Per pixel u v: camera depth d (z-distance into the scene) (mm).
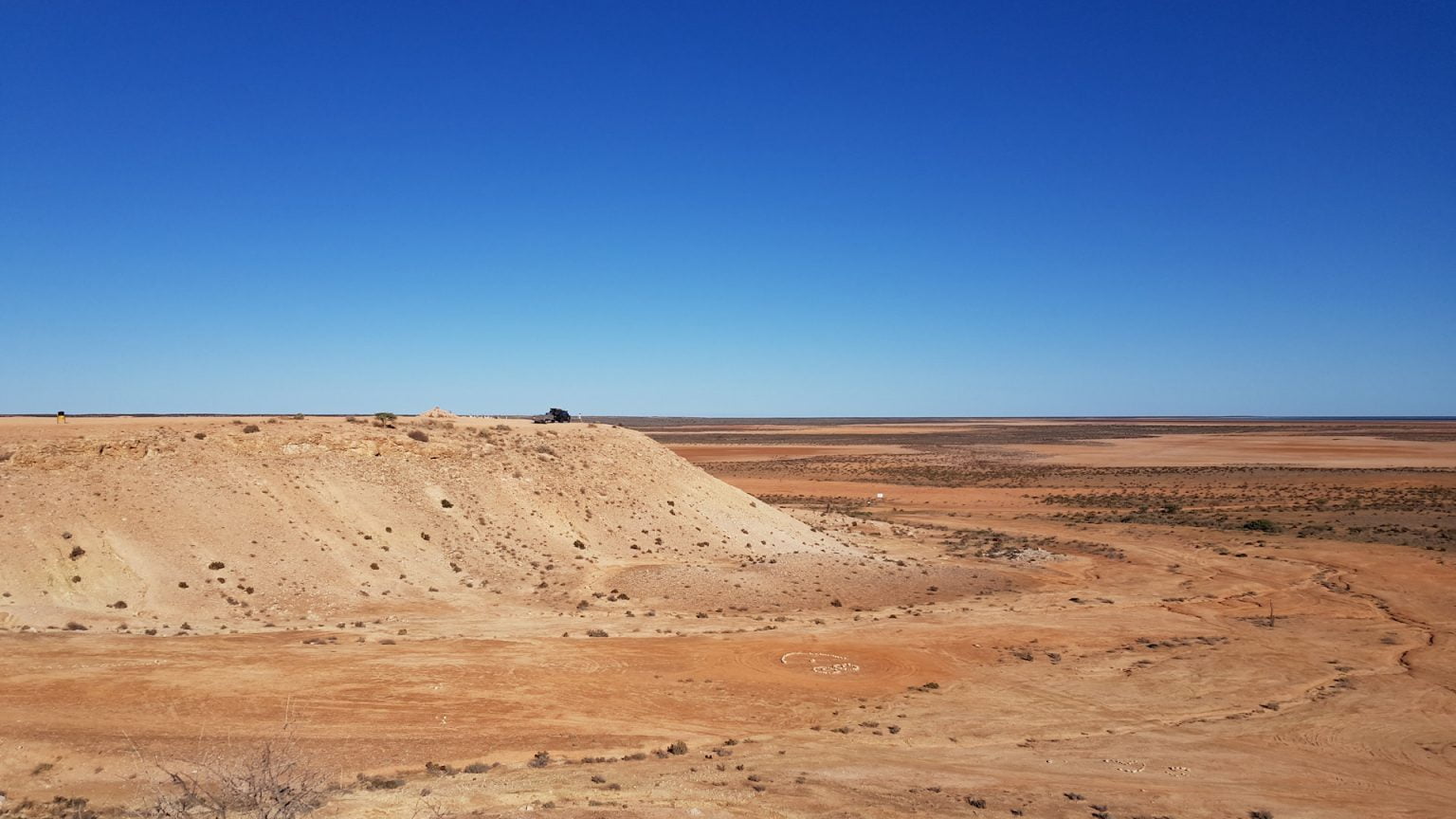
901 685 31016
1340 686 31531
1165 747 25391
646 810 19047
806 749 24531
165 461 44312
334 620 36875
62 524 38000
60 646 30156
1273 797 21594
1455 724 27625
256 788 18109
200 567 38625
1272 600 46156
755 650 34562
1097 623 40781
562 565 47062
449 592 41938
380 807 18766
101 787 19922
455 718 25891
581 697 28375
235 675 28359
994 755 24406
